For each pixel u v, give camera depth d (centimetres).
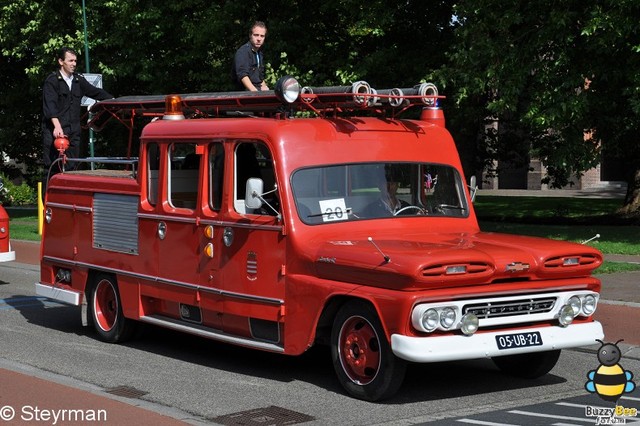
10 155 3556
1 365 882
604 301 1202
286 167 820
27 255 1889
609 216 2539
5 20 2917
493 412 722
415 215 868
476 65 1931
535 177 4828
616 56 1850
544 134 2586
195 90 2778
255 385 819
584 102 1856
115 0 2652
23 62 3222
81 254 1063
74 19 2775
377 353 747
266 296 822
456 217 893
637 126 2077
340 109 883
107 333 1023
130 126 1146
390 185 865
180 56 2619
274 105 911
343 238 814
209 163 889
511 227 2400
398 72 2286
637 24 1727
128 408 718
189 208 920
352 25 2388
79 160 1105
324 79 2317
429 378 849
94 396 756
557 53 1869
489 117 2466
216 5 2497
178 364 912
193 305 905
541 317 767
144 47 2716
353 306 756
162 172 941
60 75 1292
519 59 1895
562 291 786
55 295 1098
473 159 2567
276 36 2378
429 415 714
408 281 709
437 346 711
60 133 1259
